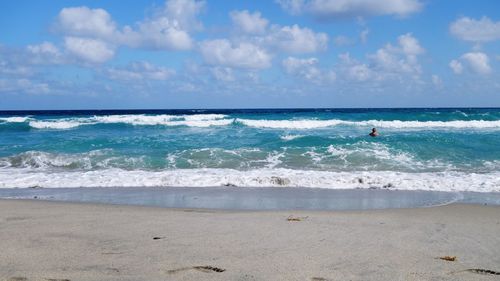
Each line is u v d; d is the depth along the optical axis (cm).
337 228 677
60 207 884
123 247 543
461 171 1435
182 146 1962
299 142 1978
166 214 803
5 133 2703
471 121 2981
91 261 479
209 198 1052
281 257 503
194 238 596
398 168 1497
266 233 634
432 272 454
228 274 438
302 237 610
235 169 1496
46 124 3055
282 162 1608
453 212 847
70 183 1269
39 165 1620
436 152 1733
